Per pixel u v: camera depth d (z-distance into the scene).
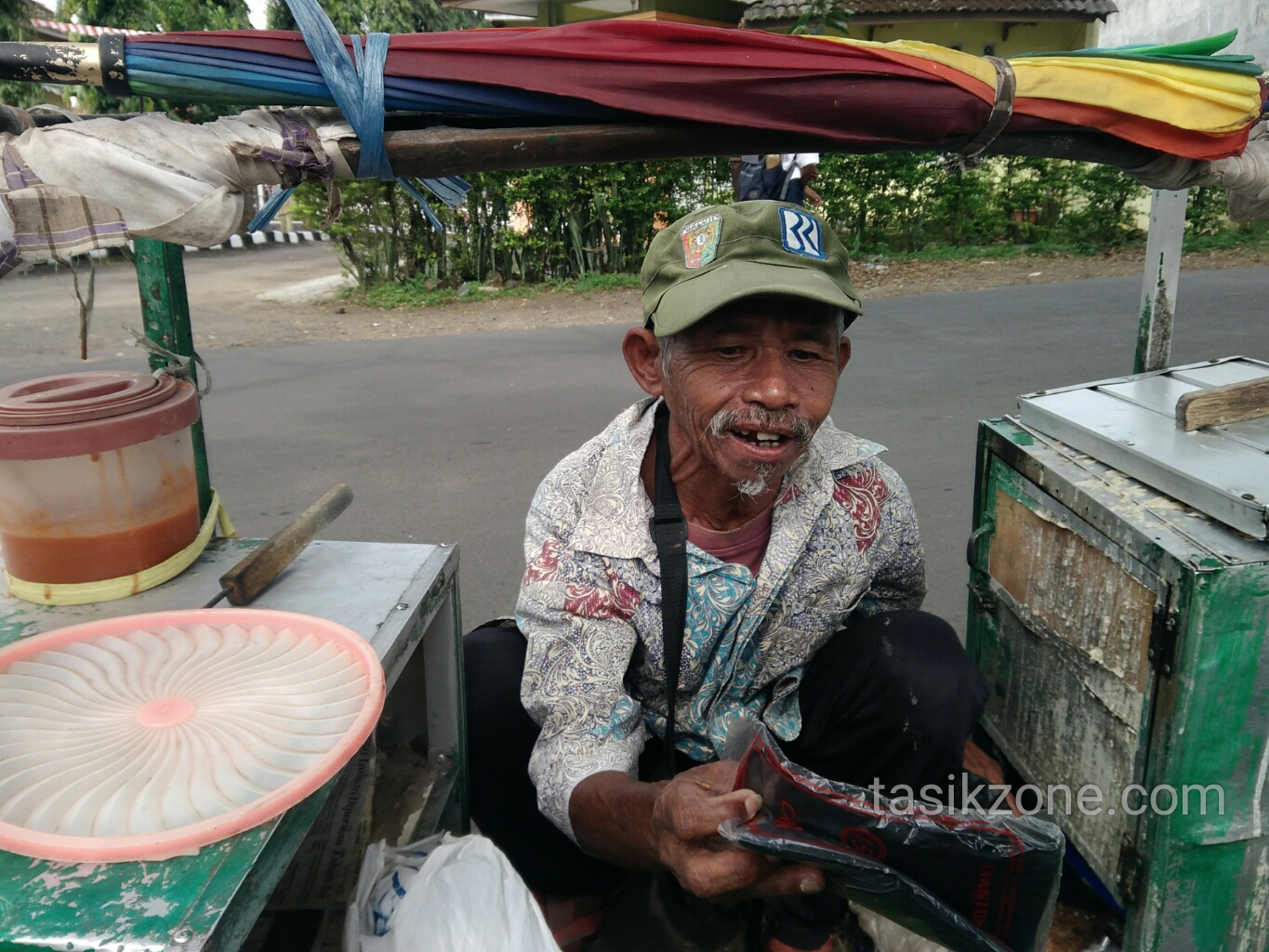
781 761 1.05
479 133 1.14
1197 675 1.16
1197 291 7.34
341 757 0.87
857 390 5.02
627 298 8.48
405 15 16.62
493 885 1.09
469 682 1.54
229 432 4.68
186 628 1.11
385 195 9.05
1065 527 1.43
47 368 6.21
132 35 1.07
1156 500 1.31
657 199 9.15
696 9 9.98
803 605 1.41
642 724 1.42
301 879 1.26
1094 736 1.39
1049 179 10.01
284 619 1.12
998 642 1.70
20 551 1.20
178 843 0.78
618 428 1.45
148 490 1.23
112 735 0.90
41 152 1.04
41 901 0.74
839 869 0.96
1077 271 8.70
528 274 9.29
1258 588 1.14
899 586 1.59
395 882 1.12
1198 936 1.29
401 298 8.83
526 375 5.76
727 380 1.20
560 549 1.39
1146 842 1.26
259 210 1.16
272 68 1.08
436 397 5.27
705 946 1.58
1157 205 1.78
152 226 1.08
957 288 8.16
